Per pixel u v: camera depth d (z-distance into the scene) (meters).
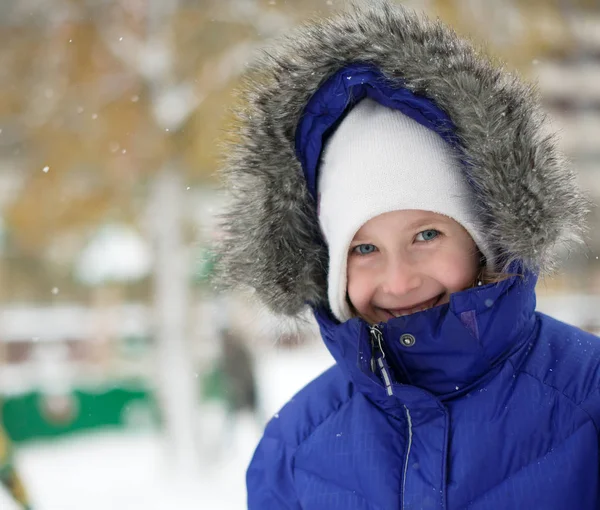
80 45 8.85
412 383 1.74
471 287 1.75
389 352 1.76
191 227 9.77
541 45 8.63
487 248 1.71
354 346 1.72
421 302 1.73
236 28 8.85
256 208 1.93
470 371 1.67
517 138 1.64
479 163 1.67
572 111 16.28
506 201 1.64
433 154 1.72
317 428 1.87
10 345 17.33
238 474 8.36
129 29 8.88
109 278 15.25
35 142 9.11
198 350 10.27
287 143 1.90
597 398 1.60
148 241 10.77
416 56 1.70
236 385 9.14
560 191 1.68
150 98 8.86
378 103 1.83
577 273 12.66
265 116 1.91
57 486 8.12
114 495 7.71
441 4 8.05
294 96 1.86
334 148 1.84
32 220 9.52
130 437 11.05
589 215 1.81
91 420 11.51
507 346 1.68
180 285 9.65
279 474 1.88
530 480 1.56
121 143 8.90
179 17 8.90
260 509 1.88
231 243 1.99
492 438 1.61
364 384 1.74
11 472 5.59
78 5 8.83
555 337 1.74
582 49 9.15
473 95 1.66
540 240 1.63
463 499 1.59
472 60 1.70
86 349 17.39
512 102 1.67
